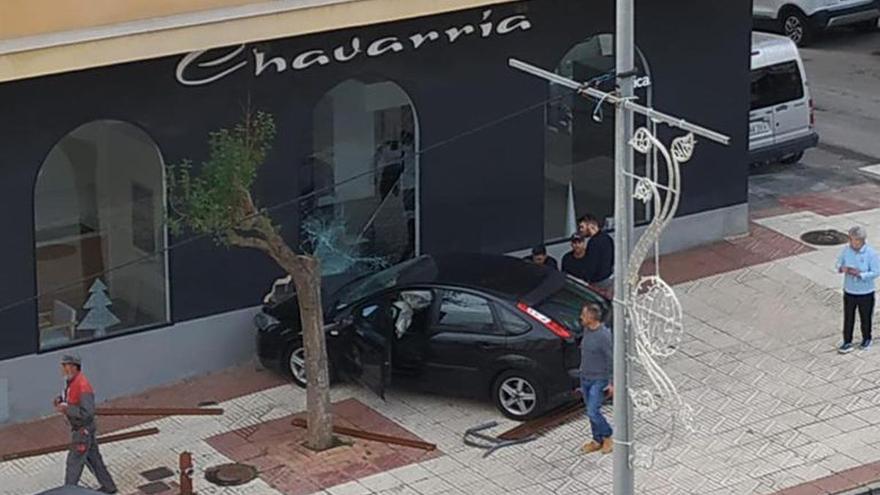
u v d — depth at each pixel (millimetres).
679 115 24156
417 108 21859
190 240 20547
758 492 18000
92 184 20031
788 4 35281
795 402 20016
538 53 22547
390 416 19656
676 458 18719
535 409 19281
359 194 21891
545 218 23250
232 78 20391
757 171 28156
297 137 21078
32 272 19641
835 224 25609
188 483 17703
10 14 17734
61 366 18469
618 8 15500
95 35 18266
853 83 32781
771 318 22328
